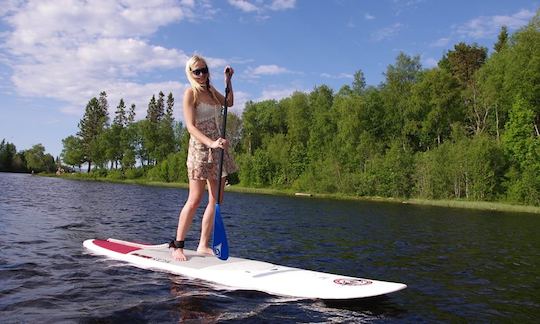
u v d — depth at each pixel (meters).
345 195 42.94
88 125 89.19
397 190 40.59
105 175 83.88
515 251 9.60
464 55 57.72
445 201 35.25
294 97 63.66
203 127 5.33
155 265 5.43
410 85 54.56
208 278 4.92
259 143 74.94
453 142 43.28
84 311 3.86
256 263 5.38
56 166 102.50
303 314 3.92
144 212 15.56
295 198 36.06
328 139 53.94
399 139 49.66
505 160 37.50
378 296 4.82
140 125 82.69
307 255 7.70
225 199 30.31
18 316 3.69
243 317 3.80
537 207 31.23
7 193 24.50
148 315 3.80
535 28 40.53
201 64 5.15
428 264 7.42
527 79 38.31
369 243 9.75
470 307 4.75
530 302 5.11
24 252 6.49
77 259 5.95
